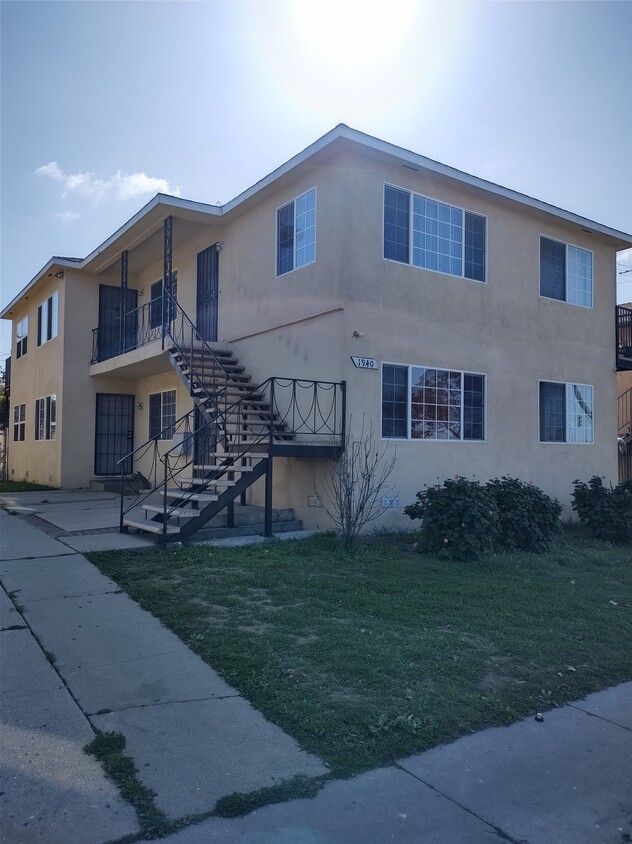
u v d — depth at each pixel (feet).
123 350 56.03
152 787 11.93
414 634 20.11
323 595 23.57
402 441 37.19
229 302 45.93
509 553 33.01
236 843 10.58
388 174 37.14
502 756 13.64
